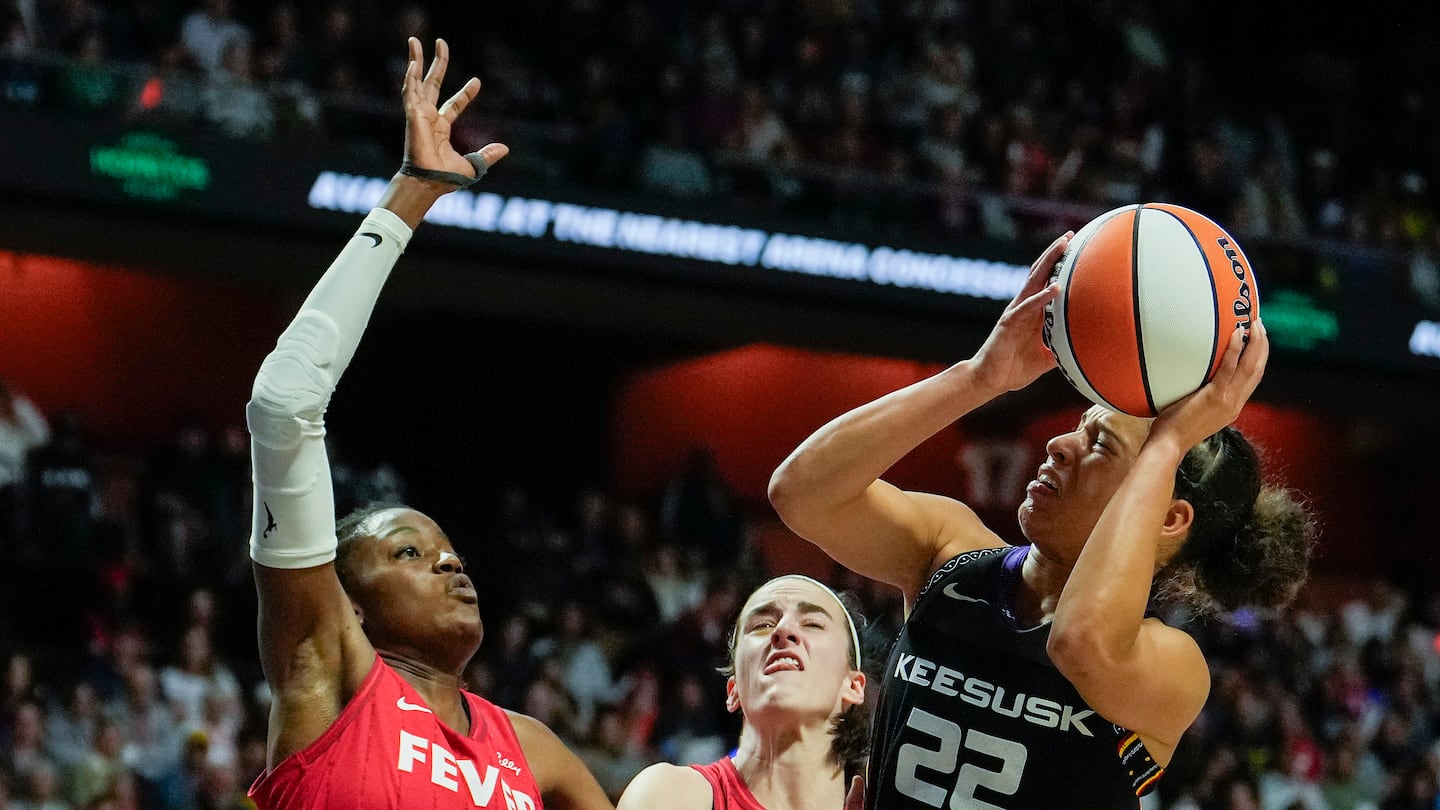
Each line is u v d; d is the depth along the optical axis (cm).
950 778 228
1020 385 245
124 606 839
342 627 228
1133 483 217
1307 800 945
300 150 1012
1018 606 236
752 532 1162
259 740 762
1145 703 219
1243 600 247
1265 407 1291
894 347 1218
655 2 1220
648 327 1166
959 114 1237
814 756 287
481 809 232
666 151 1126
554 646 891
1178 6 1389
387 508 260
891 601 1002
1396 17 1425
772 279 1144
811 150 1202
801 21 1255
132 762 739
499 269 1116
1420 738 1061
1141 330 220
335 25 1059
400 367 1272
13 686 743
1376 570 1438
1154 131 1302
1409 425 1338
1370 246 1275
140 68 974
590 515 1056
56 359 1191
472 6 1143
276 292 1242
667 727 864
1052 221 1201
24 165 952
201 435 927
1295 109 1375
